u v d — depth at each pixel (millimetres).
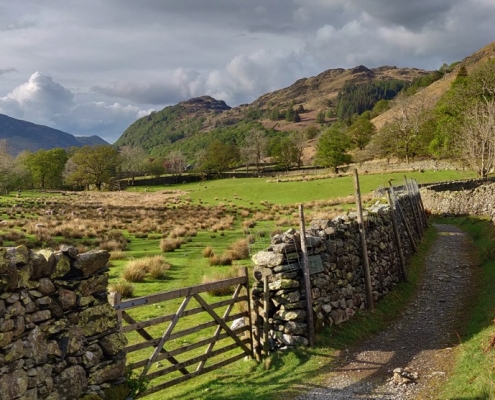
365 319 11773
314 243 10641
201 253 23391
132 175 126938
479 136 54562
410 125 91812
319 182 70000
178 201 65250
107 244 25188
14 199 65562
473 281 15117
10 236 26531
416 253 20734
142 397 8148
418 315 12359
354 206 43531
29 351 5695
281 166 131000
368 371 8594
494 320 9461
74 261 6492
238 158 141375
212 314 8969
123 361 7047
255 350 9844
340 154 97875
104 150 116125
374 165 92625
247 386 8281
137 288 15766
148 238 30250
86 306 6625
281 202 58656
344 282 11891
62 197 76875
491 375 6984
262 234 27188
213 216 45344
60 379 6070
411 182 31031
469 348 8883
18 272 5625
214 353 8984
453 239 25250
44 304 5996
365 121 137375
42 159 116500
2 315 5367
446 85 151000
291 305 9867
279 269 9898
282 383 8297
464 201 34594
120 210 50906
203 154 150375
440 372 8242
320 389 7918
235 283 9516
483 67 81812
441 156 80062
